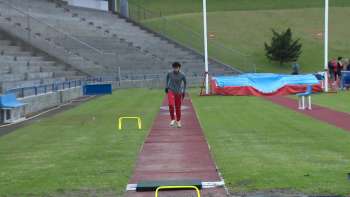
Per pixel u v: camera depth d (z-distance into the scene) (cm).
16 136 1413
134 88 3981
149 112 2031
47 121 1772
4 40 3644
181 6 12912
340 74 3538
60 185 824
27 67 3106
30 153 1135
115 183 834
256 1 13438
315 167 913
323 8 10631
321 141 1214
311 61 8406
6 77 2672
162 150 1148
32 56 3638
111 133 1434
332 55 8731
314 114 1834
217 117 1792
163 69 5062
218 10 12506
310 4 12675
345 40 9381
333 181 803
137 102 2553
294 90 2942
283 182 805
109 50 4762
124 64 4569
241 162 973
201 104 2372
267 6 12825
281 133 1361
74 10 5456
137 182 851
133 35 5716
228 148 1140
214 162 999
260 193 752
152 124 1639
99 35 5128
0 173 925
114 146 1202
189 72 5256
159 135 1388
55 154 1112
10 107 1744
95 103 2541
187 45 6247
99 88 3234
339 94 2853
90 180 858
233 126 1529
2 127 1634
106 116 1903
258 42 9125
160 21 6556
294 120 1658
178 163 998
